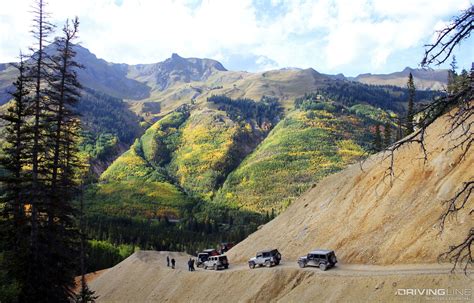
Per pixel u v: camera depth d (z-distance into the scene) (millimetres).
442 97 8219
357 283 31281
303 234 49625
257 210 190125
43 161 29828
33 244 28500
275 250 45062
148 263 61344
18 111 29188
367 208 43219
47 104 29578
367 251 38000
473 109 7918
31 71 28625
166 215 187625
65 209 31062
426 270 28891
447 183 35844
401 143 8836
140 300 53281
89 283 67688
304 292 34969
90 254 93562
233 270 46438
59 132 30672
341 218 46188
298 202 60344
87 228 119750
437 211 34906
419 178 40031
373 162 49125
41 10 28469
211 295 44438
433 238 32531
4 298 22672
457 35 7766
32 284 27578
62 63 29984
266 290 38969
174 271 54031
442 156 38844
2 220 29516
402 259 33750
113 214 177000
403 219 37781
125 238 123188
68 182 32344
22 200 28484
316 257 38156
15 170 29453
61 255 31047
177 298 48438
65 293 32906
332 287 33000
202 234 146625
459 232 30938
